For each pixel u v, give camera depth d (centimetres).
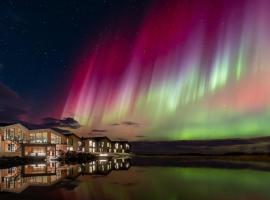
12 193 3203
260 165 8756
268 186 3953
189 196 3170
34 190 3406
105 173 5634
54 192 3272
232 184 4178
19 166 7162
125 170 6581
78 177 4816
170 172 6166
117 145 16925
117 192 3347
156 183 4209
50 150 9988
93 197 3012
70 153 10769
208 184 4162
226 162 11056
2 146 8750
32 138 10262
